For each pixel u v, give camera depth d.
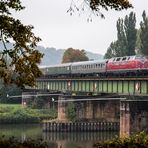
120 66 103.31
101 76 107.19
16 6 23.88
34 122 149.75
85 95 128.50
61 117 130.62
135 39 167.75
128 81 90.88
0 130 124.62
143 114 91.19
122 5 22.75
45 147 22.94
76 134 123.12
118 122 126.75
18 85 25.34
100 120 127.62
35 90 178.25
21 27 24.31
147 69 95.75
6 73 25.41
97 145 24.41
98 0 22.23
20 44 24.72
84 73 126.19
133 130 90.88
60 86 138.12
